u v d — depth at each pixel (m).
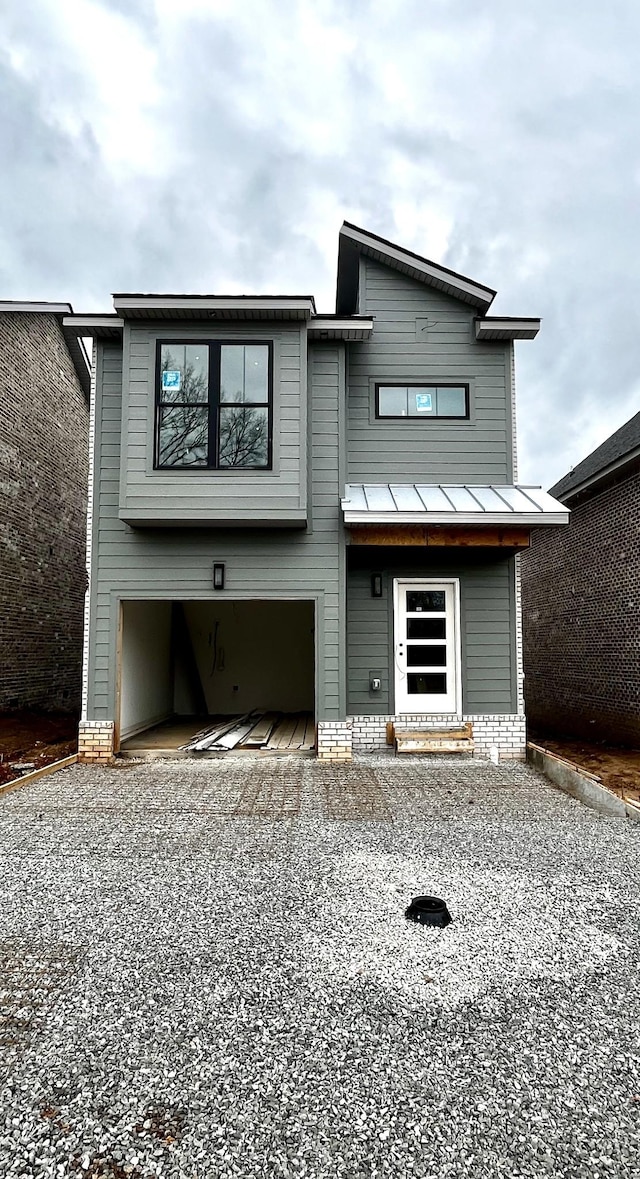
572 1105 2.36
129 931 3.67
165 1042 2.69
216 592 8.39
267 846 5.10
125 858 4.82
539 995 3.06
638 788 6.95
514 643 9.02
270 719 11.84
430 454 9.23
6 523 11.64
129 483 7.96
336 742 8.24
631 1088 2.44
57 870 4.58
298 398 8.09
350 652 8.96
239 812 6.05
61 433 14.12
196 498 7.94
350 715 8.88
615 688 11.39
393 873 4.55
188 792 6.76
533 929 3.73
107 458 8.49
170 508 7.93
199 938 3.59
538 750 8.09
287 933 3.65
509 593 9.07
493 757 8.57
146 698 10.63
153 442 8.01
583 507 12.76
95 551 8.42
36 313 11.82
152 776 7.46
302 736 10.02
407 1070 2.53
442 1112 2.32
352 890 4.25
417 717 8.86
